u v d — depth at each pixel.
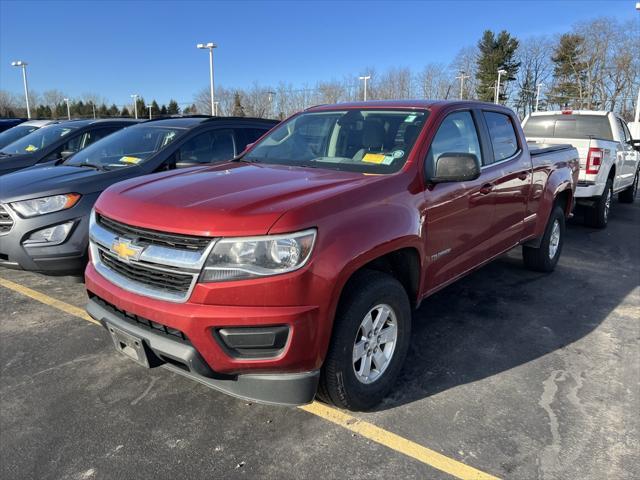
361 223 2.81
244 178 3.22
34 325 4.35
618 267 6.42
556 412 3.17
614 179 9.20
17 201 4.54
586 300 5.15
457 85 70.12
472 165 3.27
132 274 2.83
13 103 84.94
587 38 66.94
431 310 4.82
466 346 4.06
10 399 3.25
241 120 6.58
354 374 2.93
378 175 3.29
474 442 2.88
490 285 5.56
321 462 2.70
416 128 3.65
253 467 2.66
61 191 4.62
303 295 2.52
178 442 2.85
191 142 5.88
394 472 2.64
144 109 84.00
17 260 4.59
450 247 3.75
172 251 2.60
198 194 2.88
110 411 3.14
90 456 2.73
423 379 3.54
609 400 3.31
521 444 2.86
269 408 3.19
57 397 3.28
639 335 4.33
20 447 2.79
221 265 2.48
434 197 3.45
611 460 2.74
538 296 5.24
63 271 4.70
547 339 4.22
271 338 2.52
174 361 2.69
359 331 2.98
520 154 4.87
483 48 70.62
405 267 3.38
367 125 3.86
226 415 3.11
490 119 4.52
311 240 2.56
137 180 3.42
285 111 59.62
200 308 2.50
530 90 72.88
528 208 5.07
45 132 8.67
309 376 2.64
